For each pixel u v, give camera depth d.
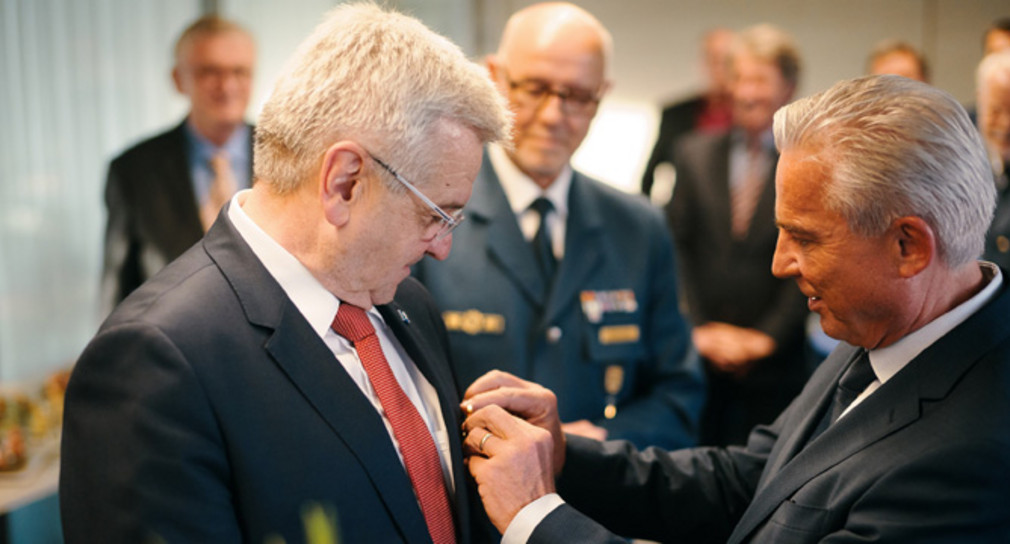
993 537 1.12
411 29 1.16
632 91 5.20
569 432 1.69
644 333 2.17
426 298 1.53
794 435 1.42
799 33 4.98
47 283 3.62
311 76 1.13
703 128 4.45
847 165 1.17
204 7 4.38
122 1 3.95
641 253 2.13
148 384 1.06
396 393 1.26
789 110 1.26
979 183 1.17
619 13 5.14
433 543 1.23
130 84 4.01
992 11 4.76
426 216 1.17
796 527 1.26
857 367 1.34
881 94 1.18
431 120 1.13
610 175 5.28
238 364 1.12
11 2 3.46
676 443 2.08
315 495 1.13
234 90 3.07
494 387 1.50
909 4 4.84
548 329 2.00
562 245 2.06
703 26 5.06
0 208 3.44
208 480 1.07
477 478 1.35
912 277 1.19
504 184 2.06
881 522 1.16
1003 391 1.17
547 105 1.95
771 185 3.34
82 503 1.07
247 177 3.18
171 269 1.19
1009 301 1.24
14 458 2.43
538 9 2.03
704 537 1.63
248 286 1.16
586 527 1.32
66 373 3.00
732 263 3.36
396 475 1.19
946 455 1.14
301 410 1.14
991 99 2.66
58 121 3.66
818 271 1.23
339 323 1.22
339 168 1.12
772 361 3.19
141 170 3.03
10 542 2.18
